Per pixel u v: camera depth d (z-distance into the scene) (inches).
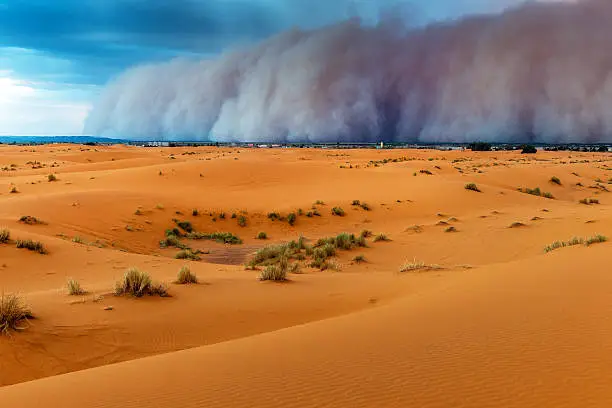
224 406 206.1
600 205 1534.2
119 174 1855.3
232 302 459.5
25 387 246.7
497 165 2628.0
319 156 3590.1
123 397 222.8
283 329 360.8
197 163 2054.6
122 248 1000.2
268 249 930.1
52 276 594.6
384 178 1881.2
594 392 194.7
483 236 989.2
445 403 194.1
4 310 336.2
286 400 208.1
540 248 845.8
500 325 305.6
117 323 376.2
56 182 1665.8
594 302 343.3
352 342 297.3
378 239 1023.0
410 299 433.7
